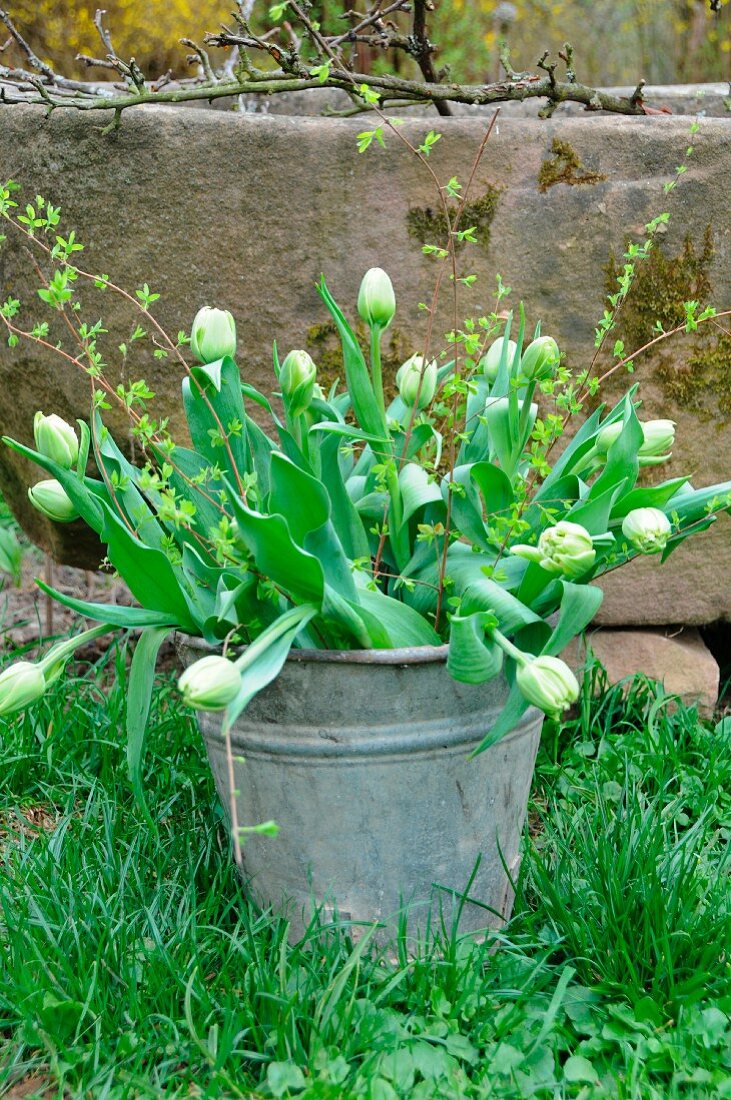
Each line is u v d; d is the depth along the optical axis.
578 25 5.96
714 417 2.39
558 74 5.92
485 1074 1.44
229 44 2.19
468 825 1.64
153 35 4.75
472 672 1.40
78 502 1.55
